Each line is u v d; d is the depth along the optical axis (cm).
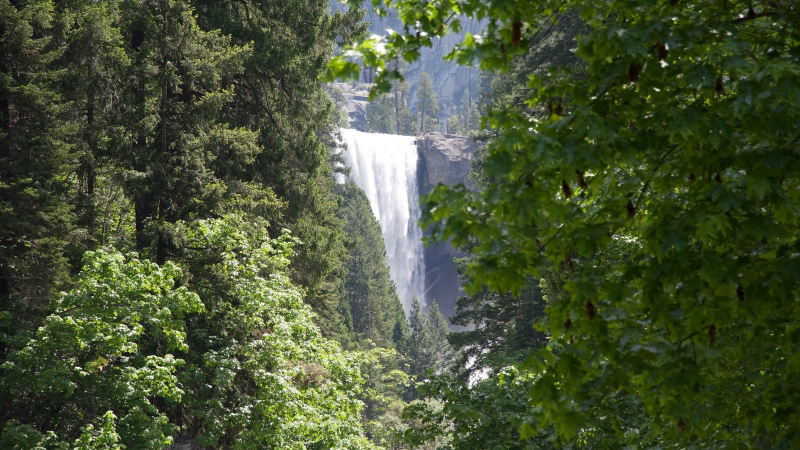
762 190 436
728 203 441
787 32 502
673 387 461
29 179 1650
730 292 466
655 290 489
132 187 1983
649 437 775
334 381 2083
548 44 2680
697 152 496
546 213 457
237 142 2216
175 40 2016
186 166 2061
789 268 459
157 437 1430
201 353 1912
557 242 488
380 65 481
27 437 1296
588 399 499
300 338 1952
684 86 485
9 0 1800
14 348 1574
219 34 2416
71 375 1447
